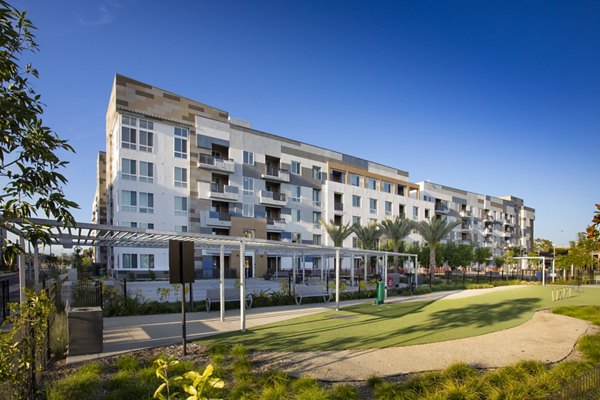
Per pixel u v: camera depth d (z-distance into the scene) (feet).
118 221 97.19
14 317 15.19
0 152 10.18
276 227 128.06
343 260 142.41
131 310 39.75
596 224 16.06
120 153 98.12
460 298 60.64
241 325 31.73
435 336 29.76
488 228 237.25
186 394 17.04
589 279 113.50
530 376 19.63
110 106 111.45
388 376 20.02
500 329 33.04
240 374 19.36
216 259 112.16
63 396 16.30
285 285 56.70
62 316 29.66
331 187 146.72
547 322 36.78
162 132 106.01
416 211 181.98
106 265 126.41
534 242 299.17
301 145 142.31
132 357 21.98
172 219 105.81
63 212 11.88
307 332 31.09
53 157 11.09
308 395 16.49
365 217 156.66
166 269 102.94
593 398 14.61
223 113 120.67
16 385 14.74
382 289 53.16
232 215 118.83
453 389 17.25
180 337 28.63
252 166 126.11
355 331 31.65
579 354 25.21
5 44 10.79
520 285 98.07
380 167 174.29
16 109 10.17
